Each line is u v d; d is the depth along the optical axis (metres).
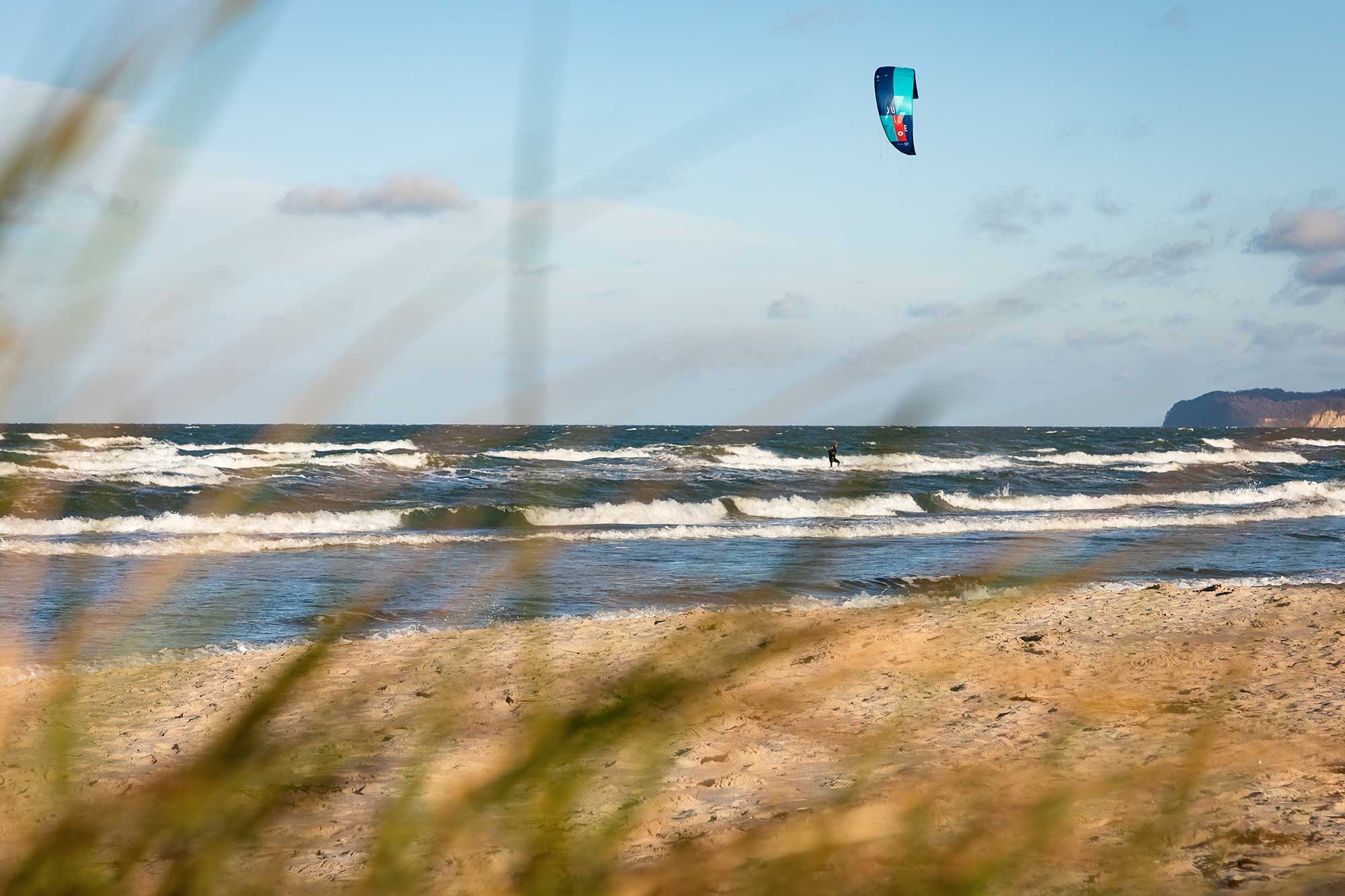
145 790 1.11
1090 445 73.88
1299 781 5.84
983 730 7.50
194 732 7.70
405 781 1.15
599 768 1.11
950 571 19.25
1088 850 1.63
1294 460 60.66
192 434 63.12
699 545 25.30
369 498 28.33
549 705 1.13
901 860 1.39
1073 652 10.62
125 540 21.77
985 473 46.41
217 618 13.11
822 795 5.65
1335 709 8.18
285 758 1.12
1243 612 13.21
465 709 1.17
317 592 16.09
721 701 1.07
